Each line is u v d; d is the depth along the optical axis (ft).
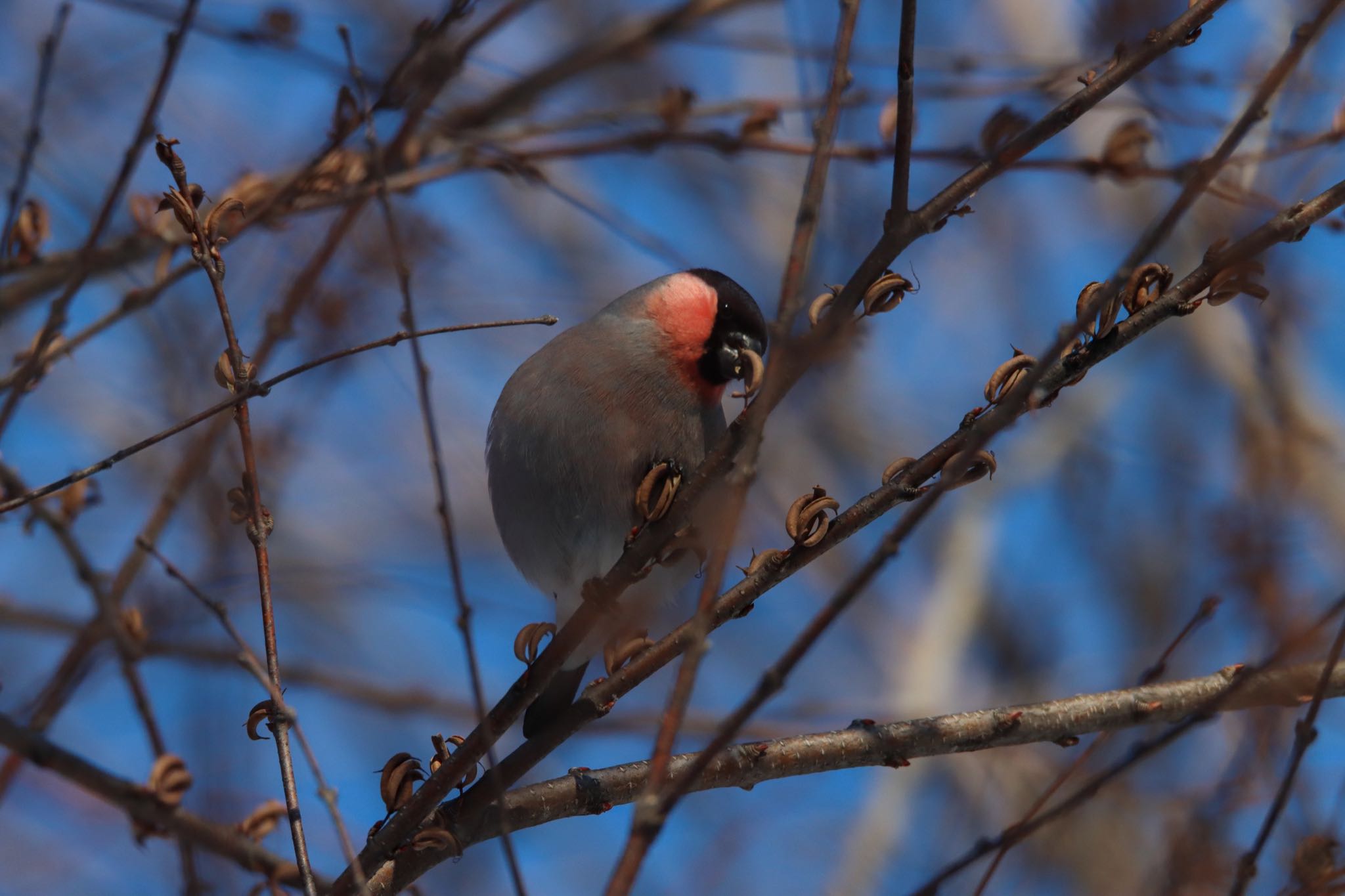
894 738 24.56
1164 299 21.22
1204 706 20.81
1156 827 36.78
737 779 24.08
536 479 31.73
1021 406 16.48
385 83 30.14
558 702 29.37
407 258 32.22
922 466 21.24
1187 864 22.15
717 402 32.89
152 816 25.39
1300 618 22.35
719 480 21.45
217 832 25.45
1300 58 16.58
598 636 24.13
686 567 29.04
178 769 25.82
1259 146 31.45
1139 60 20.89
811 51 31.63
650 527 21.83
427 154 34.73
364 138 31.83
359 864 21.24
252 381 21.52
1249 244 20.84
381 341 19.93
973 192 20.52
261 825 25.84
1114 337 21.11
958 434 21.20
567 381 31.76
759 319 33.01
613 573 21.98
